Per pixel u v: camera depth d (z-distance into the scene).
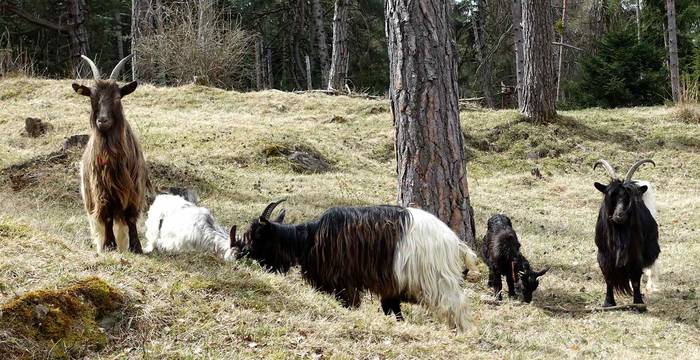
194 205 8.47
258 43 39.00
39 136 16.69
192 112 21.11
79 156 13.34
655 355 6.78
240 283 6.05
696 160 18.94
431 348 5.68
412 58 10.02
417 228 6.47
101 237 6.93
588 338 7.37
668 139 20.20
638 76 27.19
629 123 21.48
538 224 13.17
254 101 22.92
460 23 41.16
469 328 6.53
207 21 27.86
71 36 30.55
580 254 11.11
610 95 27.28
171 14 30.27
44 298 4.94
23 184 12.23
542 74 20.80
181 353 4.92
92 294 5.19
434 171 10.03
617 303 8.95
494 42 37.56
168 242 8.15
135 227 6.96
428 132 10.02
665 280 9.87
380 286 6.54
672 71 24.73
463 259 6.80
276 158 16.22
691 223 13.72
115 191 6.74
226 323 5.39
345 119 21.42
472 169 18.44
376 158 18.70
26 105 20.22
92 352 4.82
